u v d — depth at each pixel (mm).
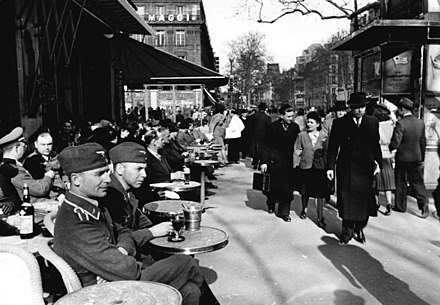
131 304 2318
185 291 3357
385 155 8445
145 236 3797
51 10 10852
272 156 8164
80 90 15930
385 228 7551
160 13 76000
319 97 65188
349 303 4621
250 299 4730
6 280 2654
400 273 5465
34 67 11250
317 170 7746
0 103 10070
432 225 7742
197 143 15477
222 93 64062
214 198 10359
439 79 10445
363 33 10891
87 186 3057
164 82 18953
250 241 6828
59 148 10000
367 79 12617
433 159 10453
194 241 3840
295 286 5082
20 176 5219
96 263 2934
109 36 18422
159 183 7355
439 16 10578
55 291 3258
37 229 3957
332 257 6070
